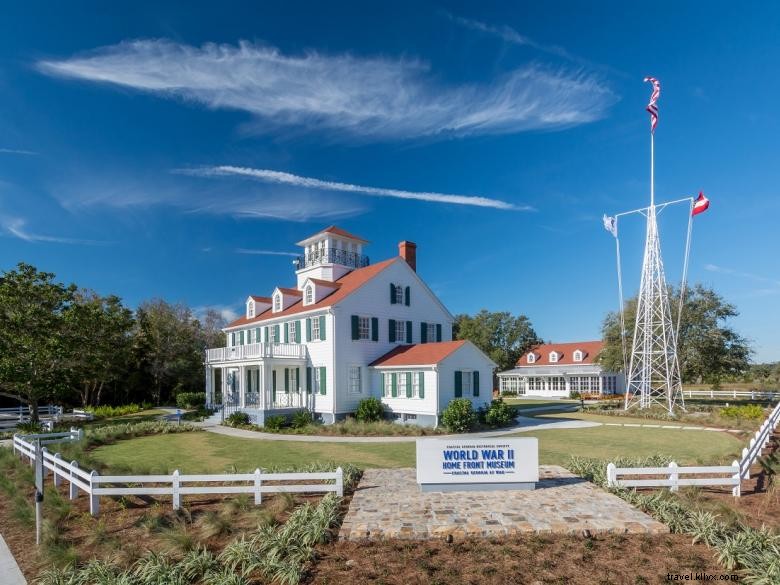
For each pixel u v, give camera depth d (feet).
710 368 122.52
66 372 104.83
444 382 88.69
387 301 105.70
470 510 33.73
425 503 35.60
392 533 29.60
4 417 117.70
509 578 24.30
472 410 84.02
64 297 107.14
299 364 101.60
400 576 24.73
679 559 26.09
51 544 31.27
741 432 76.69
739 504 36.32
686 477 43.73
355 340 98.78
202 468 52.80
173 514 35.81
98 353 110.52
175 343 170.50
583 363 198.49
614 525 30.27
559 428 84.64
